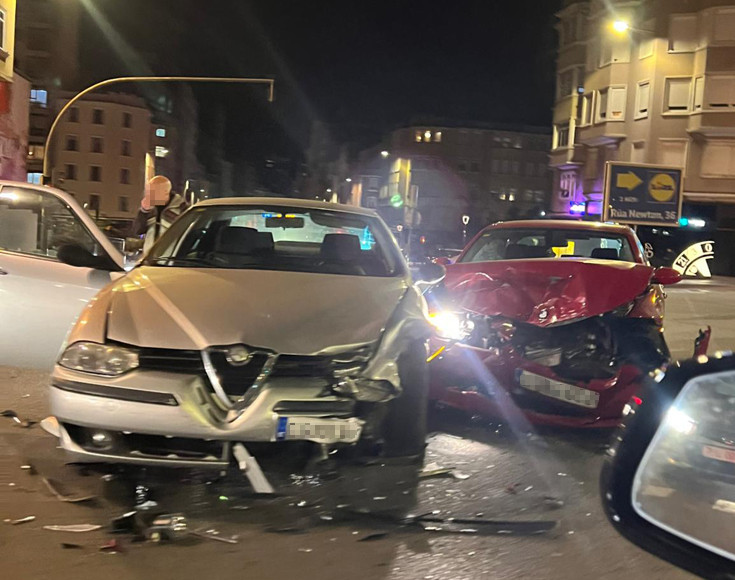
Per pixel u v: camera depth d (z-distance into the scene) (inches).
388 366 172.1
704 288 1175.6
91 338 166.9
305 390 160.1
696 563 88.4
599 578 134.8
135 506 156.9
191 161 3474.4
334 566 135.5
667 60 1620.3
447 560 140.1
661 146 1636.3
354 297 187.9
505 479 185.9
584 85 1855.3
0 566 130.1
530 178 3644.2
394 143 3796.8
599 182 1806.1
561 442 219.5
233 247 227.3
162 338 163.2
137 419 156.2
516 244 325.7
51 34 2691.9
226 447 158.4
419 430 187.9
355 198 1237.1
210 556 137.0
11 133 1439.5
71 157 2819.9
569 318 222.2
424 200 3609.7
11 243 248.7
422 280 238.1
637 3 1686.8
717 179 1588.3
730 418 98.9
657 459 94.9
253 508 157.9
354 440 161.5
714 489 99.3
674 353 420.5
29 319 233.0
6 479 169.8
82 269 233.1
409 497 169.5
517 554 144.1
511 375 221.3
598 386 216.1
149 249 226.5
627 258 316.2
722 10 1541.6
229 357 161.2
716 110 1551.4
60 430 164.6
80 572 129.0
